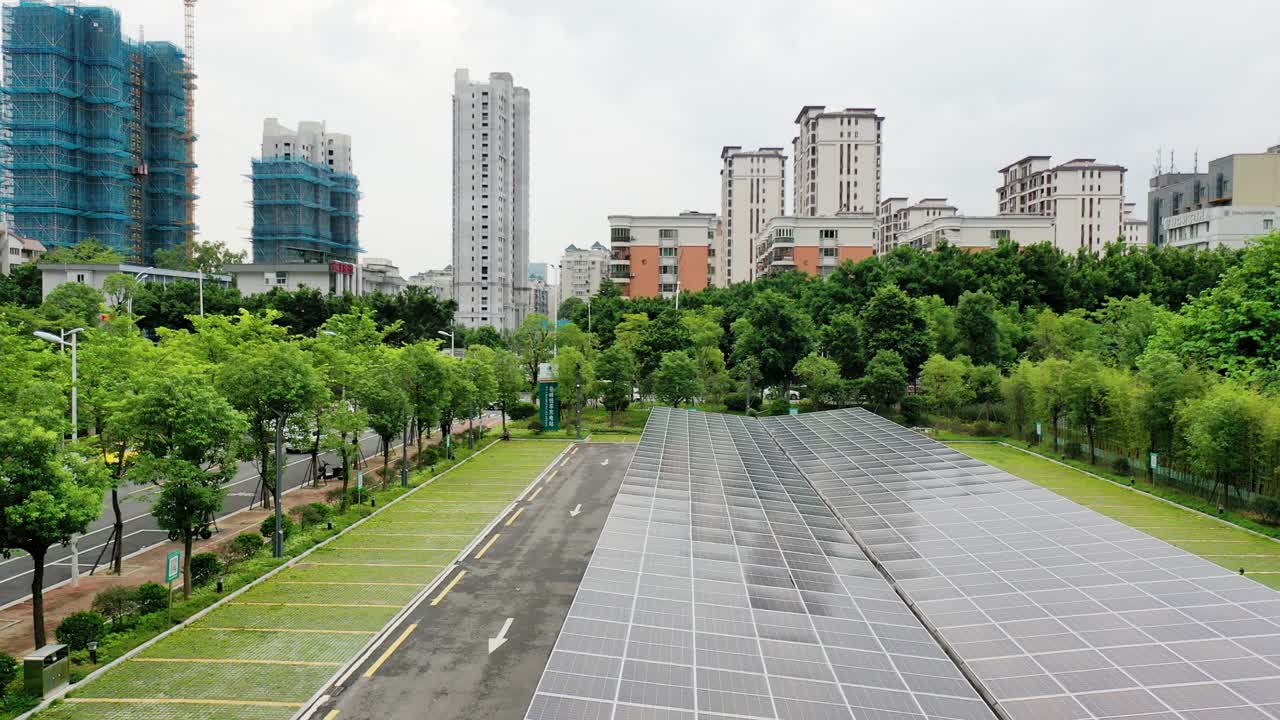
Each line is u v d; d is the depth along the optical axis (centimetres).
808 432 5366
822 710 1725
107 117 16575
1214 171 14250
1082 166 17150
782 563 2694
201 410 3053
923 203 18925
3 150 16000
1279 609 2217
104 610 2827
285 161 19062
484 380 6956
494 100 18050
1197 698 1773
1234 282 5931
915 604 2450
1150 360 5550
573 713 1611
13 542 2338
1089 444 6412
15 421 2441
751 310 9744
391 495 4988
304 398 4050
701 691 1745
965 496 3597
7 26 15850
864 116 18425
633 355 9194
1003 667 1995
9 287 10306
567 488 5353
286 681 2469
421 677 2533
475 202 18138
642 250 15812
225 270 12862
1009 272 10269
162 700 2320
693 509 3222
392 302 9881
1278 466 4478
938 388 7512
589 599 2175
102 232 16638
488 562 3716
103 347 4522
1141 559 2669
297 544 3866
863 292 10144
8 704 2186
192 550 3853
